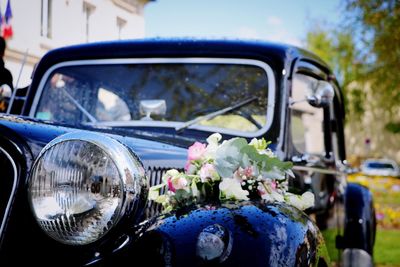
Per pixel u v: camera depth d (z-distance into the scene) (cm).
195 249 137
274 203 160
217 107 258
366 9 1316
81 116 277
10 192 144
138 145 186
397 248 585
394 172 2412
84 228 135
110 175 136
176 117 260
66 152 137
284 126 244
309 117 308
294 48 268
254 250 137
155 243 141
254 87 254
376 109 2891
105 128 213
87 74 281
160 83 269
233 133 245
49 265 140
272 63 253
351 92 1922
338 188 336
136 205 138
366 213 354
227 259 136
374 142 2947
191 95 263
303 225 153
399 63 1424
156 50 273
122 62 277
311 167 271
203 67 265
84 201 135
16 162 146
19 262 141
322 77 304
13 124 155
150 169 174
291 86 253
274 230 144
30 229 142
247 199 163
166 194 169
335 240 322
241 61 257
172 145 210
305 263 144
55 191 136
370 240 350
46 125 165
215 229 140
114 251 139
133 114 268
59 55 283
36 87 286
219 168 166
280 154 234
